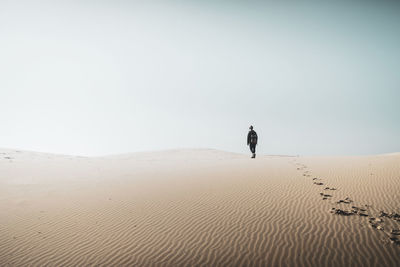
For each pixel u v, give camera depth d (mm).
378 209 7766
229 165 18172
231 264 5492
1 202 10367
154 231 7258
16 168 18031
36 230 7695
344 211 7695
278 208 8359
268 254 5770
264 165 17078
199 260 5699
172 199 9961
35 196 11188
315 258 5520
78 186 12945
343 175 12273
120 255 6090
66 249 6520
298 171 14008
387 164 14055
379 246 5789
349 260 5387
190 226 7434
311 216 7547
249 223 7359
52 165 20297
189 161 24078
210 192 10586
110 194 11195
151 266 5570
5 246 6777
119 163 22812
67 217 8648
